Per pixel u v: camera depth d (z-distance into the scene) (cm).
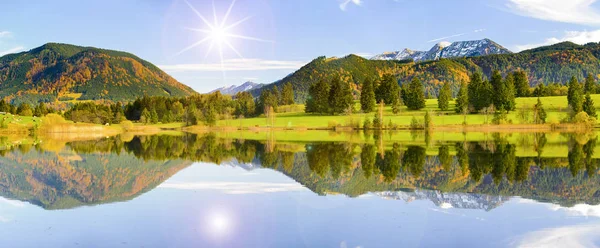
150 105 18800
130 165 3991
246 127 12950
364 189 2502
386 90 15250
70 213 2014
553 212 1927
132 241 1584
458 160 3994
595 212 1923
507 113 12006
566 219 1814
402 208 2022
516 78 15412
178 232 1684
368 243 1534
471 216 1873
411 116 12462
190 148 6019
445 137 7775
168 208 2080
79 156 4966
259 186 2650
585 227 1698
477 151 4884
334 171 3291
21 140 8356
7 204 2230
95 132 12556
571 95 12306
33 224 1823
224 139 8225
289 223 1788
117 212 2020
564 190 2444
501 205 2067
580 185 2600
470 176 2975
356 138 7769
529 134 8519
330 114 14450
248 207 2075
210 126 13675
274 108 16112
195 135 10300
